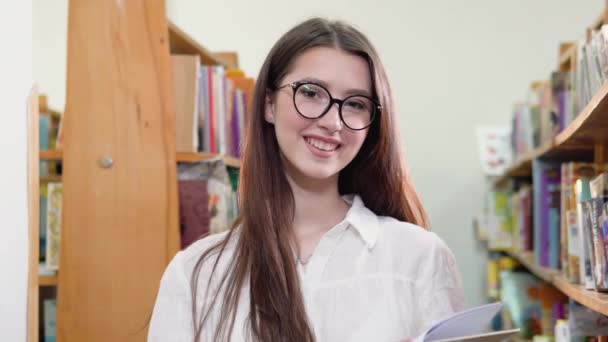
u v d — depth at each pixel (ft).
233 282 4.32
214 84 8.77
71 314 7.12
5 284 4.86
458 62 14.21
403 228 4.58
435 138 14.21
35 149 5.40
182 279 4.51
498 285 13.16
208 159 7.72
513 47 14.12
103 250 7.16
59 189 7.73
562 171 6.89
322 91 4.27
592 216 5.31
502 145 14.02
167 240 7.16
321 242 4.44
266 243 4.31
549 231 8.31
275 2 14.46
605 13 5.83
